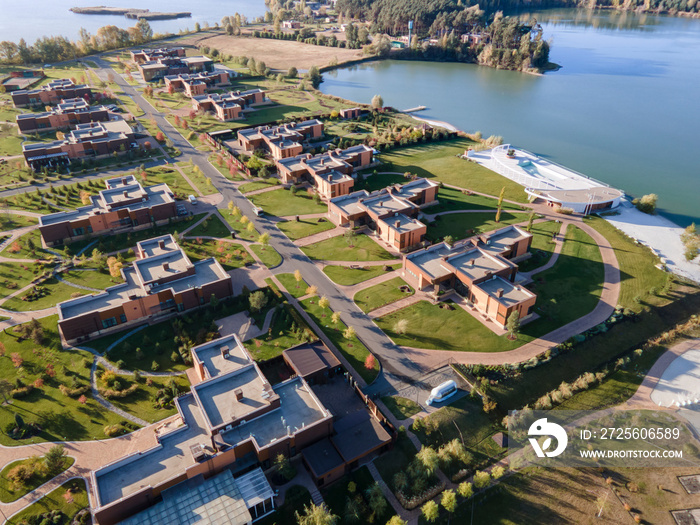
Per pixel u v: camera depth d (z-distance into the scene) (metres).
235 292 95.69
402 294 95.44
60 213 111.75
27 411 70.19
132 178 129.62
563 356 80.44
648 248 109.69
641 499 60.28
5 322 87.31
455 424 69.19
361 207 116.94
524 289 88.06
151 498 56.69
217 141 162.75
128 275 92.56
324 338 84.31
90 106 189.25
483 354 81.12
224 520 53.91
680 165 156.88
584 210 124.06
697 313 90.75
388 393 73.81
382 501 57.44
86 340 83.69
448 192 134.62
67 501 58.47
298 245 111.56
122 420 69.06
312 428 62.38
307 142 168.12
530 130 188.62
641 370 78.88
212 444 60.59
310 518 54.56
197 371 74.81
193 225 118.69
